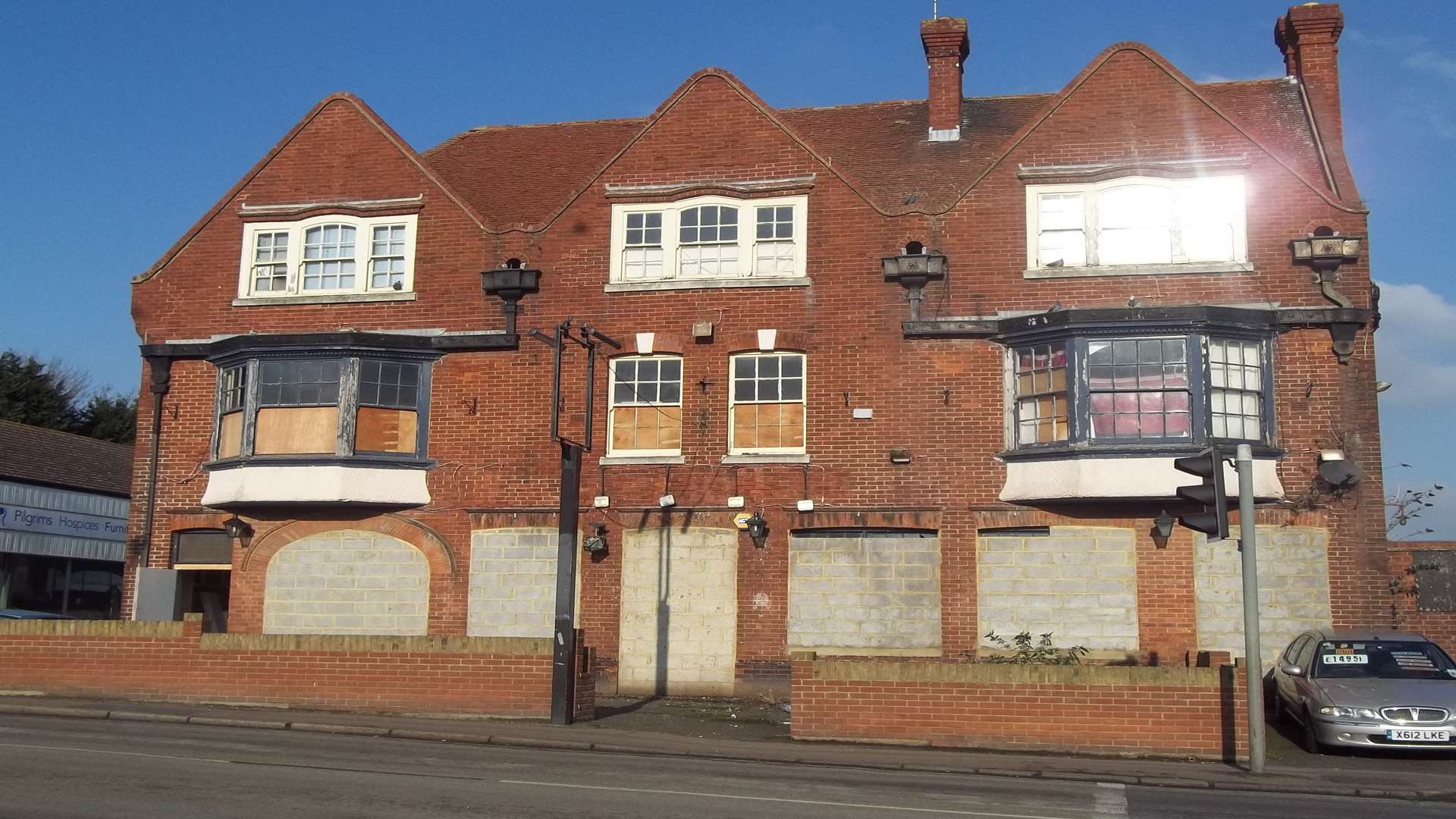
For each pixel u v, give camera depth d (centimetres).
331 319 2431
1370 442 2067
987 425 2178
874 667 1720
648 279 2336
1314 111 2398
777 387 2270
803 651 1836
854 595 2188
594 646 2241
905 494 2184
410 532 2333
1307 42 2447
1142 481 2052
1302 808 1257
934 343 2219
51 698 1970
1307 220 2152
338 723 1764
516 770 1358
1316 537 2059
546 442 2319
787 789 1281
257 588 2361
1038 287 2206
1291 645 1925
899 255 2242
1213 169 2194
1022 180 2250
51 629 2016
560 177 2664
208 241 2512
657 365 2319
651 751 1612
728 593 2223
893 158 2503
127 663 1980
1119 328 2094
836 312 2261
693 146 2375
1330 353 2100
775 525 2222
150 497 2431
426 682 1877
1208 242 2183
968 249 2241
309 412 2339
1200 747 1623
